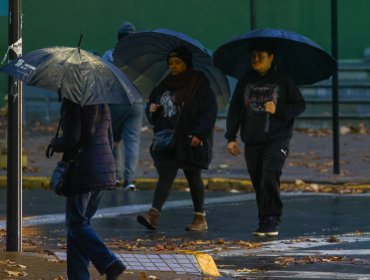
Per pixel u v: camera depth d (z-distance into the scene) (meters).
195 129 28.38
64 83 18.36
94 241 18.94
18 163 22.83
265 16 54.44
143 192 36.72
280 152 27.47
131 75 29.86
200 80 28.55
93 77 18.55
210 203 34.12
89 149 18.86
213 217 31.12
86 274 19.16
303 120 51.06
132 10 55.22
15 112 22.58
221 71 29.12
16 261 22.02
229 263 23.23
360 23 53.97
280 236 27.47
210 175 39.06
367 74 52.81
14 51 22.47
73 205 18.98
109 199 34.84
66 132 18.70
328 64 28.19
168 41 29.02
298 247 25.55
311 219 30.38
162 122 28.62
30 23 55.34
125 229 28.97
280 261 23.31
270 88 27.50
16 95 22.50
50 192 37.12
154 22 55.19
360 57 53.97
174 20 55.12
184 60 28.53
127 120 36.91
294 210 32.25
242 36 27.64
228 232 28.38
